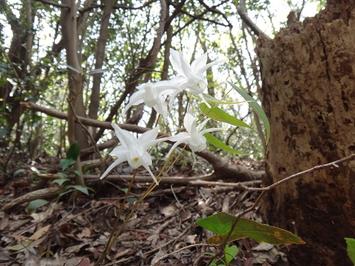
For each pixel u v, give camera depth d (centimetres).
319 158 140
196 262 156
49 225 219
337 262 142
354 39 130
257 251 166
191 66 86
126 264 178
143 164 86
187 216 217
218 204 220
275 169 156
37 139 439
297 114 144
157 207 239
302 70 141
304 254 150
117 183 266
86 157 302
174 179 245
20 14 450
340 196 136
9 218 238
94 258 186
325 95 136
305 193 145
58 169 301
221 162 242
